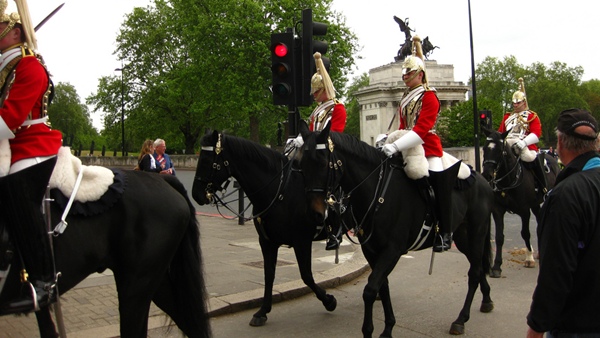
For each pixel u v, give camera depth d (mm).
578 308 2938
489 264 6828
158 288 4496
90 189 3871
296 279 8023
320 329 6203
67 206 3730
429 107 5730
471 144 39219
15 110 3381
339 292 7883
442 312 6871
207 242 11438
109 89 57500
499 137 9617
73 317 6164
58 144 3779
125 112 57469
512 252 10883
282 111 46000
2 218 3494
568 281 2840
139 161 12344
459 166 5906
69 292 7184
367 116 60969
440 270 9336
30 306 3422
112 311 6398
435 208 5848
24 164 3506
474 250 6570
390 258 5371
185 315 4445
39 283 3498
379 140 6598
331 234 6395
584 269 2906
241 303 6816
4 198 3447
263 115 54469
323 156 4980
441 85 55500
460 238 6738
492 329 6184
